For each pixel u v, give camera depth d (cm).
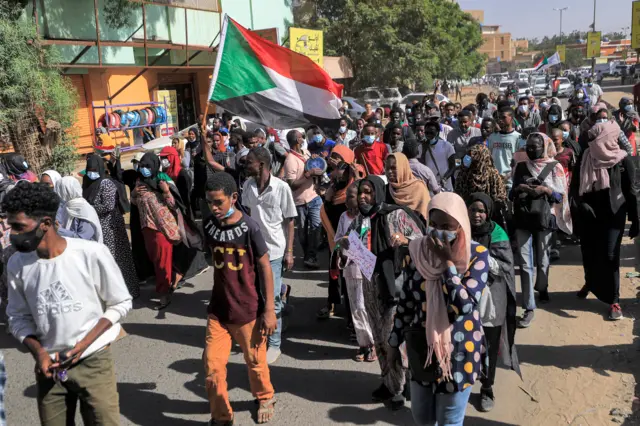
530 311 566
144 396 460
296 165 749
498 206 503
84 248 300
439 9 3384
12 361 534
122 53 1750
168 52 1878
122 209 650
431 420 323
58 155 1059
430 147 752
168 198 644
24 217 280
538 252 606
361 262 420
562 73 7388
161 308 654
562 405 427
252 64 666
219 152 877
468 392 307
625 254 784
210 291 712
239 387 470
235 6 2238
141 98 1905
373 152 792
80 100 1631
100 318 306
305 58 664
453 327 300
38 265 295
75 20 1545
